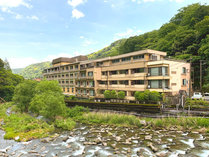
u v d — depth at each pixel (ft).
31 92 107.14
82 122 80.64
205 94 94.07
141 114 77.46
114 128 67.31
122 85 106.52
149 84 91.20
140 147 47.06
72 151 47.39
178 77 94.79
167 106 73.56
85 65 147.84
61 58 184.75
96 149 47.65
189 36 132.98
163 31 187.83
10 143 56.49
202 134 54.08
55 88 106.63
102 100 98.63
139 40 209.97
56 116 88.12
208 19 117.60
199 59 116.98
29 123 78.38
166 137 53.16
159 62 84.89
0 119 94.53
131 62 103.86
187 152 42.45
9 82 189.98
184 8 196.34
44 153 46.96
